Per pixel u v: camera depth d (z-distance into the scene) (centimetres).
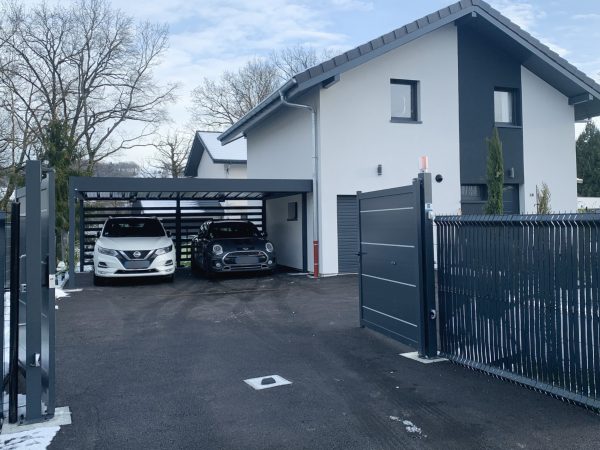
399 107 1526
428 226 614
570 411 441
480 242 553
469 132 1561
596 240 424
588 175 4675
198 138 3219
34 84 3072
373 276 746
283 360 614
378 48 1366
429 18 1415
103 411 460
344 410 455
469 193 1595
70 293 1164
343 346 675
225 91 4909
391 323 696
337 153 1425
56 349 677
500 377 530
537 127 1644
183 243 1795
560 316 460
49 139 1900
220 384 530
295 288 1202
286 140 1639
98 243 1307
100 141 3338
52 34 3112
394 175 1479
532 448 376
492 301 538
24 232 457
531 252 489
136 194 1638
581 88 1611
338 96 1427
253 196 1791
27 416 435
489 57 1586
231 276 1444
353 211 1452
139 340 723
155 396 497
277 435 407
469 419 430
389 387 513
